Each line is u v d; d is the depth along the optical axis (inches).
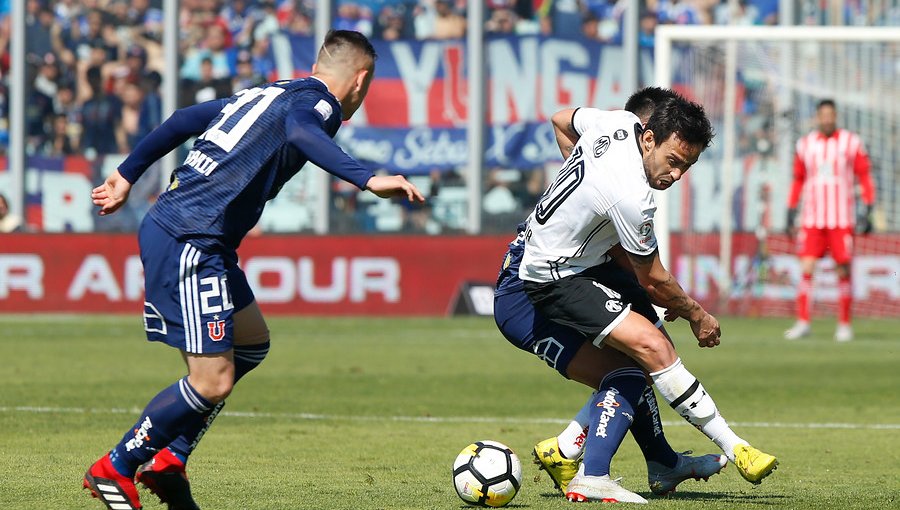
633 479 815.7
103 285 2539.4
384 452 924.6
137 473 621.9
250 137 617.0
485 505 677.3
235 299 641.6
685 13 2864.2
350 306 2529.5
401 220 2736.2
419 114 2728.8
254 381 1455.5
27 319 2412.6
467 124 2714.1
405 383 1450.5
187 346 609.3
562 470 737.0
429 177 2738.7
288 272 2529.5
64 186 2797.7
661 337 687.7
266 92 629.0
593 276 708.7
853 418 1175.0
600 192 679.1
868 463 895.7
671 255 2561.5
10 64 2790.4
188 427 619.5
